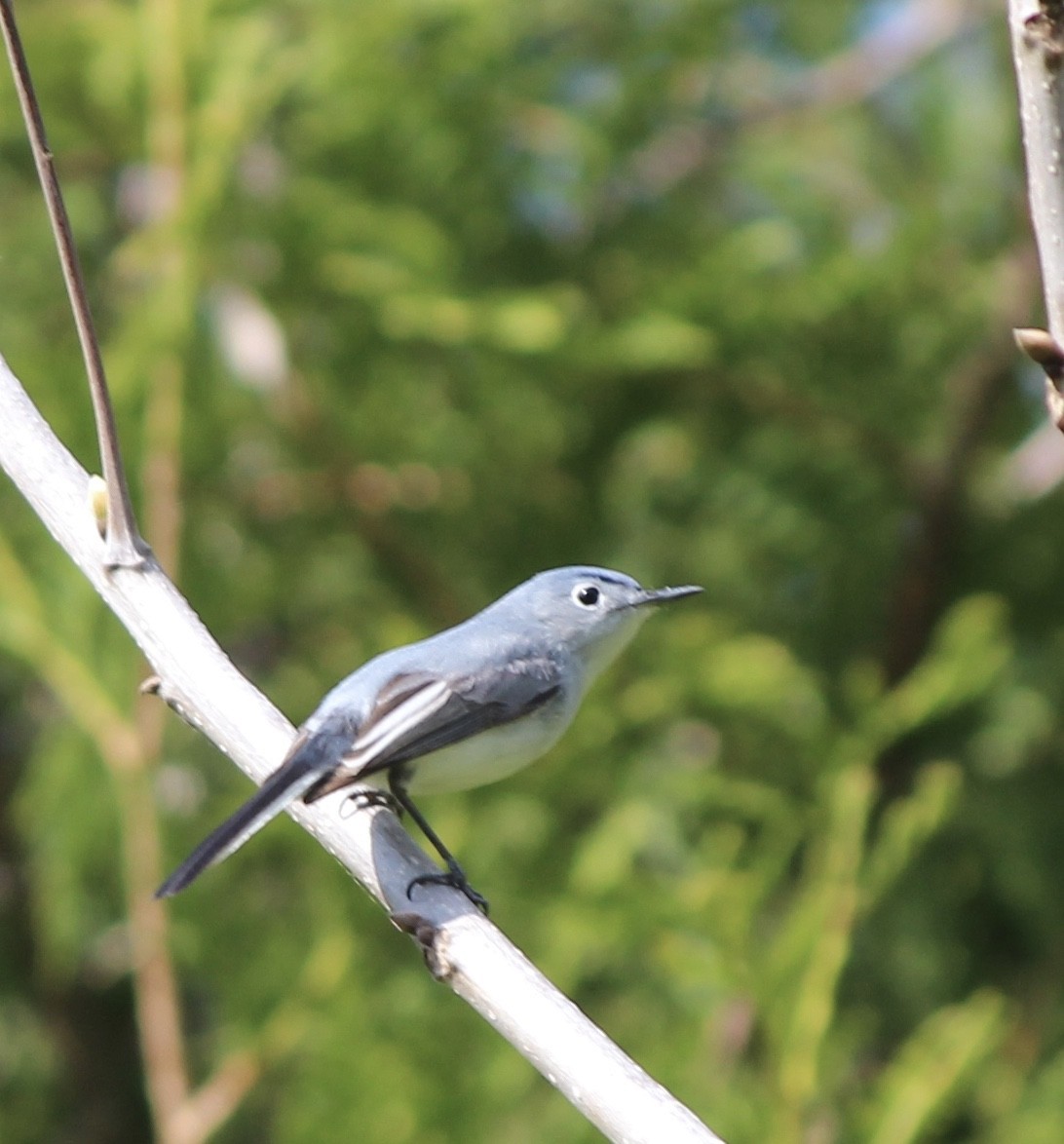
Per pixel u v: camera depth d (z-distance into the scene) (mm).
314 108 11547
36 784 11398
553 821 10750
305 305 11648
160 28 10914
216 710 6129
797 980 9195
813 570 12531
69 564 10453
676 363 11508
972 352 12273
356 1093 9555
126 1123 12828
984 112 13141
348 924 10078
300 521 12227
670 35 12258
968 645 10156
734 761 11180
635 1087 4910
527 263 12438
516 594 7938
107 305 12266
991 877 11672
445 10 11195
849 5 13641
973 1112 10539
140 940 10109
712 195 13219
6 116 11625
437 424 12336
